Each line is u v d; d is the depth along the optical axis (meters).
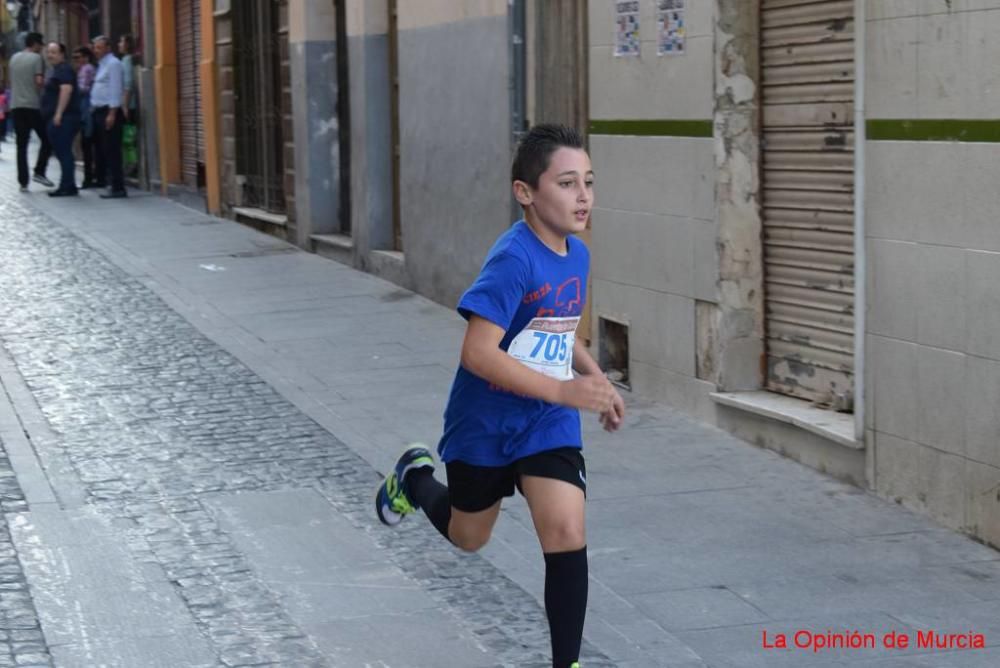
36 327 19.45
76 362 17.22
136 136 40.78
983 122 9.80
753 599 9.27
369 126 23.14
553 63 16.92
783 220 13.09
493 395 7.52
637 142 14.58
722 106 13.18
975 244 9.95
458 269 19.83
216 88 32.91
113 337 18.73
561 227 7.31
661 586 9.53
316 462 12.74
